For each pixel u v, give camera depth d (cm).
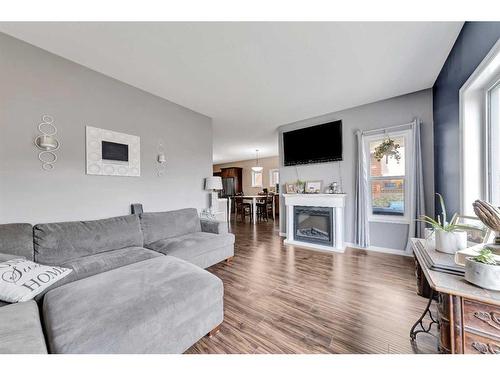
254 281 237
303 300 195
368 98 329
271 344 140
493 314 83
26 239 177
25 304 120
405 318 167
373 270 264
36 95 204
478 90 182
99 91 249
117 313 110
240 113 391
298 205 407
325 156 394
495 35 137
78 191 232
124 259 198
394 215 332
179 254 233
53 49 207
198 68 242
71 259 194
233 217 790
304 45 202
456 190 214
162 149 320
